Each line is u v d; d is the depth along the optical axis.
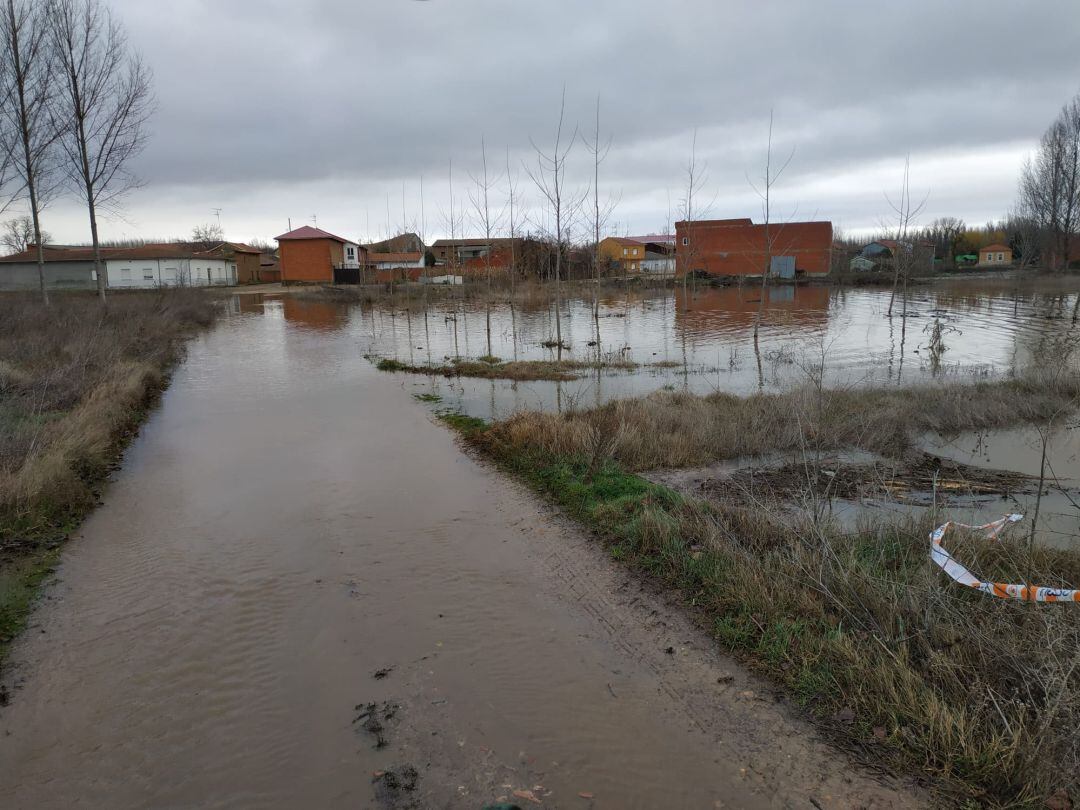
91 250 58.88
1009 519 5.85
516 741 3.70
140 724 3.86
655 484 7.82
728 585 5.19
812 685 4.05
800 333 26.25
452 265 61.50
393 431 11.02
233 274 66.94
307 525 6.89
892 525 6.10
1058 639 3.72
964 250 84.56
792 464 8.98
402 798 3.30
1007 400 11.94
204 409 12.87
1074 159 49.91
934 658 4.00
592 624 4.94
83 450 8.65
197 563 5.98
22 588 5.46
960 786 3.27
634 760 3.55
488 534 6.64
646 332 27.12
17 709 3.97
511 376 16.61
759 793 3.31
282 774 3.47
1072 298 40.53
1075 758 3.23
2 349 14.67
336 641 4.72
